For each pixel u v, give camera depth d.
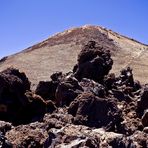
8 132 22.22
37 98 29.80
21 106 28.56
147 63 156.38
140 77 124.00
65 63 147.25
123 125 23.55
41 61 152.75
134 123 25.81
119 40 194.75
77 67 36.59
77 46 175.38
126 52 174.50
